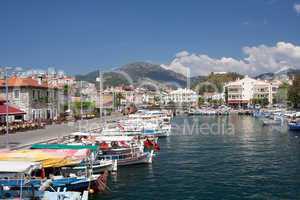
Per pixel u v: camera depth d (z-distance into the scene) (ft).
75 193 102.01
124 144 170.30
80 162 124.47
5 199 98.22
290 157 189.26
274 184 132.77
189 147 229.04
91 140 180.75
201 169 158.61
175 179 140.15
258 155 196.85
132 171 153.38
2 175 105.91
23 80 312.09
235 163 173.06
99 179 123.03
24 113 269.03
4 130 228.22
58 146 150.20
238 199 115.14
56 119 324.19
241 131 336.08
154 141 228.63
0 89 304.30
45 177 112.37
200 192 122.72
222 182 135.74
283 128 357.00
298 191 123.65
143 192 122.62
